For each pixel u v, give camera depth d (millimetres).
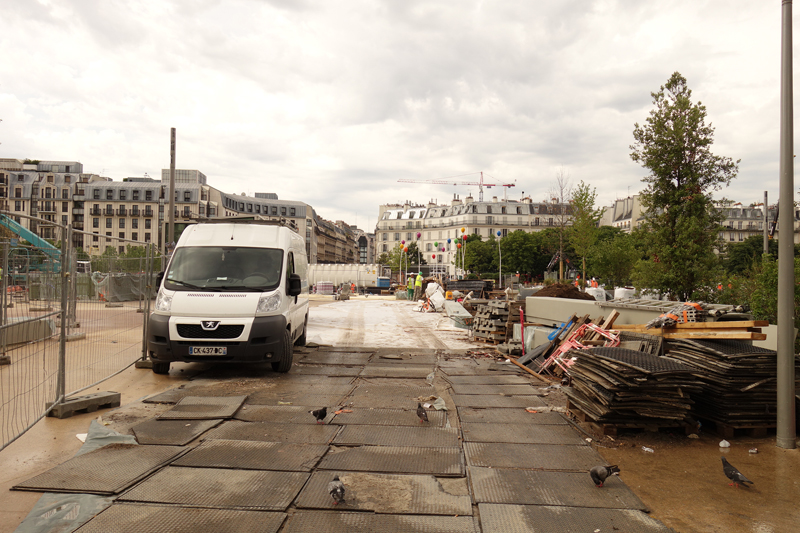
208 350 7688
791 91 5047
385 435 5098
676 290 12195
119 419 5492
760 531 3264
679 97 12250
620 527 3219
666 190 12453
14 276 7859
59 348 5539
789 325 5016
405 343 13258
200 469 4066
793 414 5031
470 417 5926
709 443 5109
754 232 102000
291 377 8172
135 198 95750
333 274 56812
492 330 12867
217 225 9438
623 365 5180
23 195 96812
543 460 4465
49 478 3791
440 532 3117
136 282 11125
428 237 121188
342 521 3242
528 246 80312
